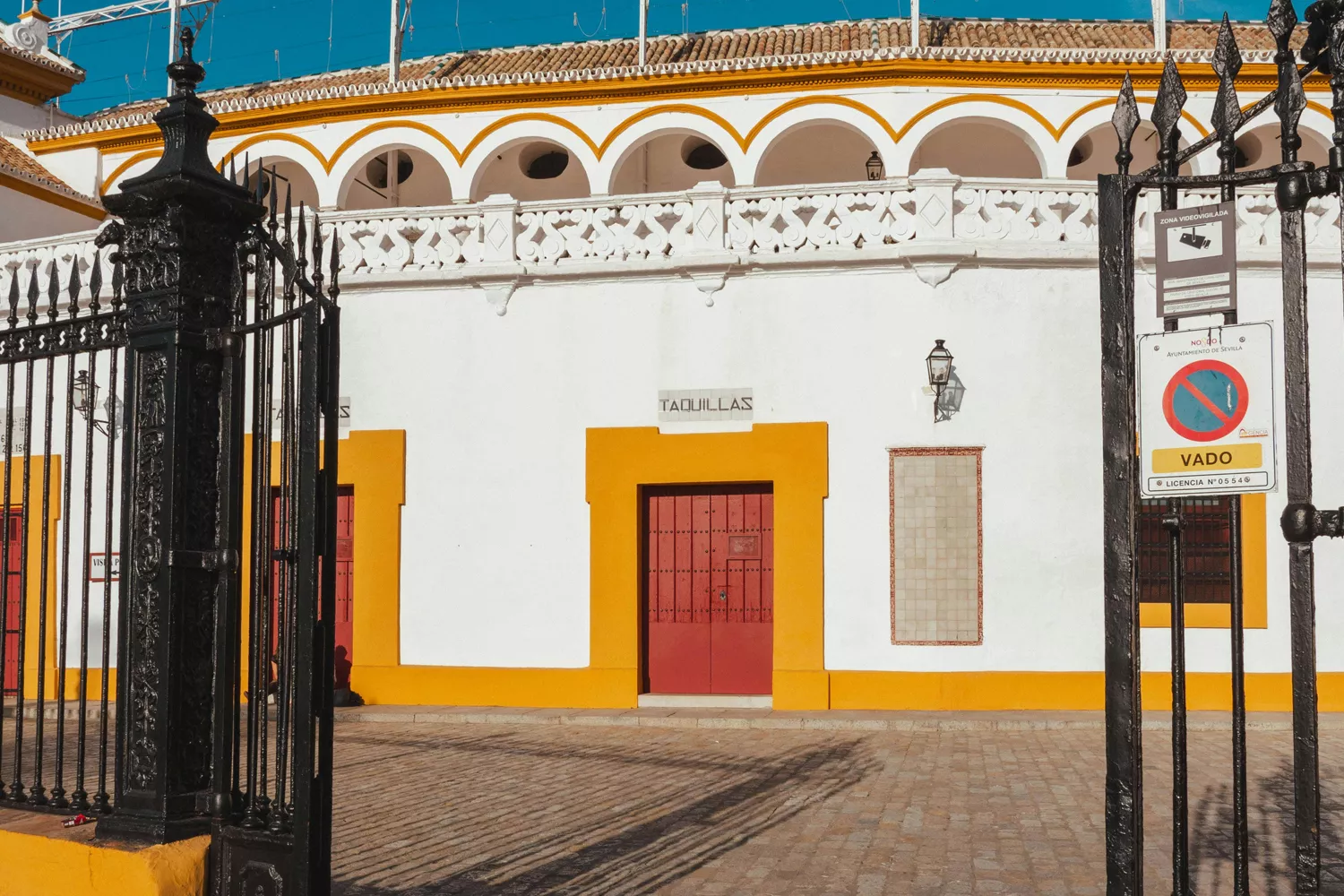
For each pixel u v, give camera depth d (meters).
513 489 13.90
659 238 13.80
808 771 9.90
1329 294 13.01
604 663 13.46
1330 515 3.56
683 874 6.66
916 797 8.77
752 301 13.52
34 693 14.48
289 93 21.34
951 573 12.98
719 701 13.36
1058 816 8.04
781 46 22.45
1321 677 12.77
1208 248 3.84
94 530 14.55
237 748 4.99
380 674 13.88
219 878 4.81
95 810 5.21
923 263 13.10
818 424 13.23
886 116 19.91
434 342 14.20
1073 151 21.95
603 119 20.55
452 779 9.66
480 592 13.87
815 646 13.08
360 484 14.16
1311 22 3.69
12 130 23.95
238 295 5.17
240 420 5.08
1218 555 12.95
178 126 5.10
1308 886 3.54
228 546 5.02
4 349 5.77
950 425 13.09
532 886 6.41
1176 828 3.86
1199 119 19.92
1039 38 22.38
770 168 22.27
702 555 13.80
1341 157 3.55
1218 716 12.38
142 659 4.99
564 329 13.92
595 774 9.83
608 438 13.66
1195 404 3.83
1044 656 12.86
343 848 7.26
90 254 14.92
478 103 20.84
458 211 14.23
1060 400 13.09
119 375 14.59
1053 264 13.17
